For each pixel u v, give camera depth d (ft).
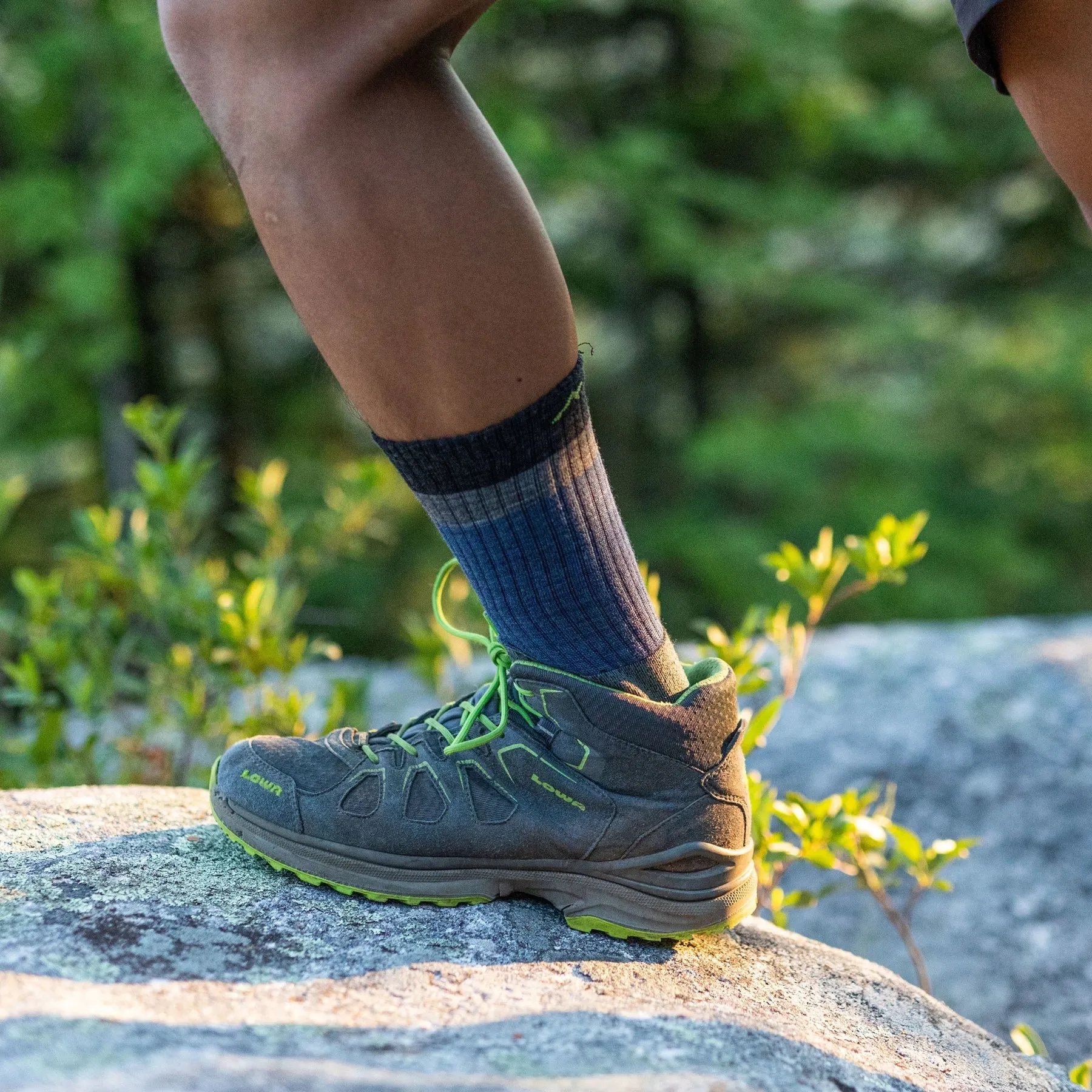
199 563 7.35
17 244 24.22
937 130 29.14
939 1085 3.68
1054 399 28.73
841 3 30.12
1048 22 3.37
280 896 3.96
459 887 4.02
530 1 27.07
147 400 7.29
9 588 26.08
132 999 3.18
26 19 24.44
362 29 3.07
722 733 4.03
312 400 28.86
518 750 4.00
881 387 31.12
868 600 25.58
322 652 6.67
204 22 3.19
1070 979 6.98
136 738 6.87
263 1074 2.64
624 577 3.82
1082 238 31.86
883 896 5.44
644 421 32.35
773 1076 3.26
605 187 26.50
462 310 3.23
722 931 4.22
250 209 3.30
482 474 3.46
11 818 4.42
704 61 29.96
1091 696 9.12
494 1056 3.12
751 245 28.43
